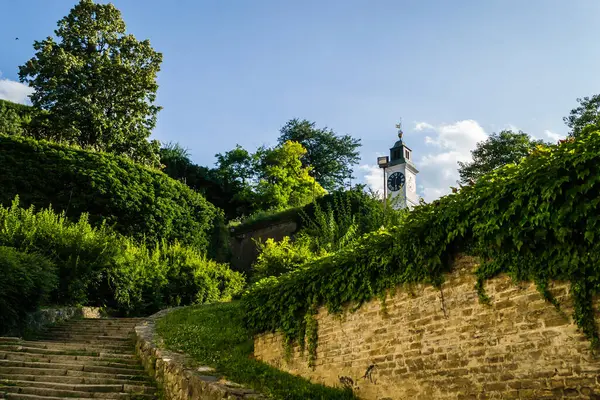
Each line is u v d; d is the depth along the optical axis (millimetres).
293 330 9352
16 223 17062
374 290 7805
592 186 4961
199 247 27250
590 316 5035
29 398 8430
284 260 18875
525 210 5566
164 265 21219
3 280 12625
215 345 11016
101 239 18422
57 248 17141
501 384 5766
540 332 5465
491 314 6027
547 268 5438
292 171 46875
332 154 55469
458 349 6355
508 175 6016
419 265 7020
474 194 6309
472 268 6363
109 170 24781
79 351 11344
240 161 47656
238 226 32969
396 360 7242
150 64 35250
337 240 20672
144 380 9867
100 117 31484
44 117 31219
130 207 24344
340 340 8352
